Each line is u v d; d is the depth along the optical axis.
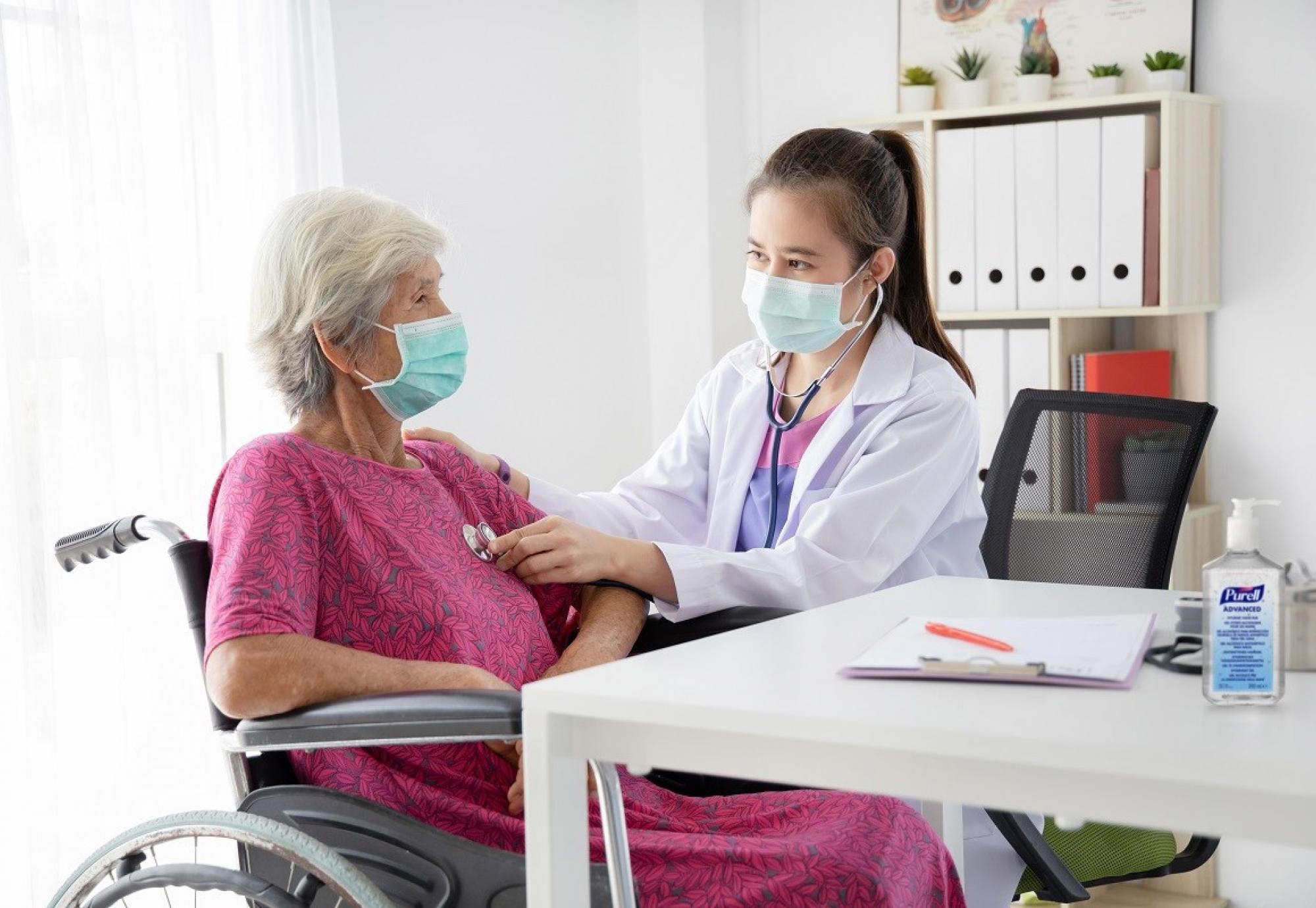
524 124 3.68
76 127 2.54
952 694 0.97
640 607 1.77
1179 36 3.18
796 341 2.04
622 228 3.92
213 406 2.93
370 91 3.34
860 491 1.92
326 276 1.51
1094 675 0.98
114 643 2.63
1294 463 3.15
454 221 3.54
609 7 3.85
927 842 1.45
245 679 1.32
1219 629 0.92
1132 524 2.09
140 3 2.70
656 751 1.02
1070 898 1.60
